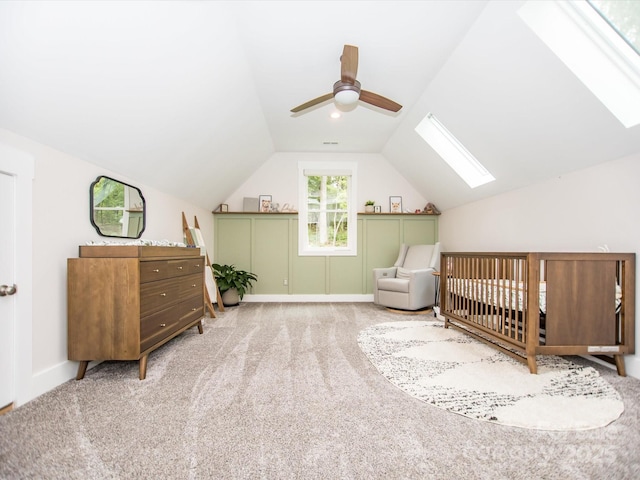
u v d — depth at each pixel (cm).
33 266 171
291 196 504
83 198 208
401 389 182
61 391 178
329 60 243
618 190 214
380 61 244
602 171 227
